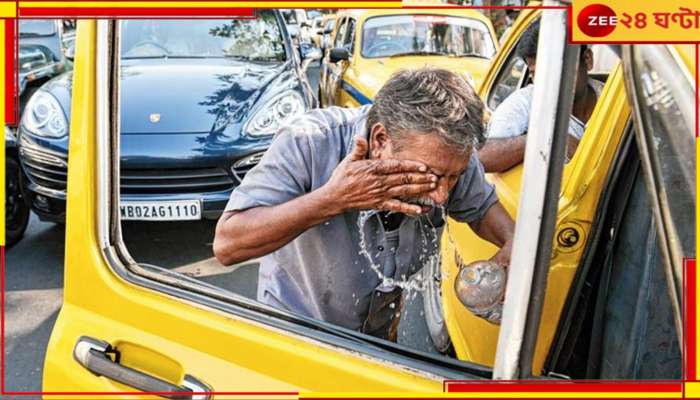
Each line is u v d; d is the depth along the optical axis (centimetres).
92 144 130
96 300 132
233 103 396
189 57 459
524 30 277
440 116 125
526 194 90
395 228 160
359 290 164
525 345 94
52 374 131
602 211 152
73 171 133
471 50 470
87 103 129
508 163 202
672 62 92
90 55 128
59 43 663
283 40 486
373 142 133
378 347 113
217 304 124
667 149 92
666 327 126
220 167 371
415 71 136
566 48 87
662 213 94
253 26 481
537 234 89
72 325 133
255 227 140
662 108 92
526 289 91
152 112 380
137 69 428
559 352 153
